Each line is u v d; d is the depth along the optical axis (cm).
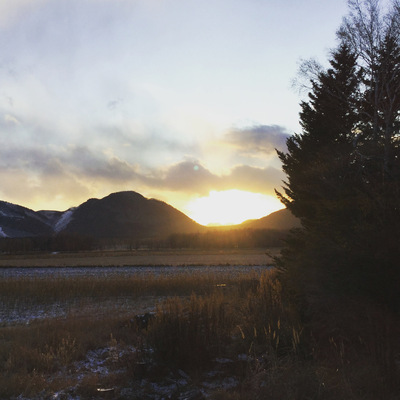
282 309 995
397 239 595
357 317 666
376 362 626
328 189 825
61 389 630
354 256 614
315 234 742
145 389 619
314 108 1337
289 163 1301
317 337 818
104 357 823
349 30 1184
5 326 1359
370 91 1141
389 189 652
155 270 4803
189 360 713
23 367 726
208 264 5919
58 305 1952
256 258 8050
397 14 1146
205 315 860
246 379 642
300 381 586
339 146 1127
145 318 1065
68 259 8550
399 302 587
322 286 684
